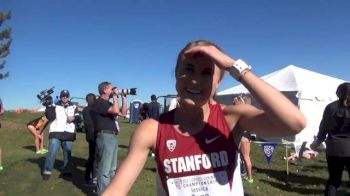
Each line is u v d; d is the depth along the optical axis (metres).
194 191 1.71
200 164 1.72
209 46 1.66
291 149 16.05
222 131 1.75
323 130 6.10
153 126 1.78
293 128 1.53
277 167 11.69
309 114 16.75
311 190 8.80
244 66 1.55
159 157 1.75
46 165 9.52
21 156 13.05
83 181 9.46
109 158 7.20
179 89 1.73
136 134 1.79
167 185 1.73
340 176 6.09
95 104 7.33
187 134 1.74
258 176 10.15
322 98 16.97
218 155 1.73
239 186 1.75
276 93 1.53
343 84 5.86
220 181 1.71
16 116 30.31
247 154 9.09
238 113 1.75
